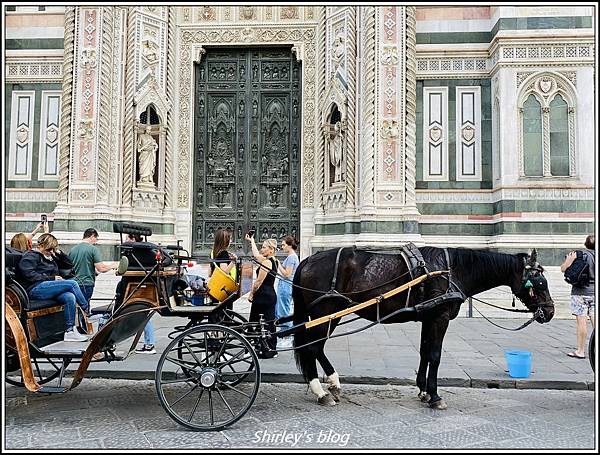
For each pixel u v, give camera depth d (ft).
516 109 51.01
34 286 23.40
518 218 50.24
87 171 51.47
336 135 54.75
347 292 23.41
